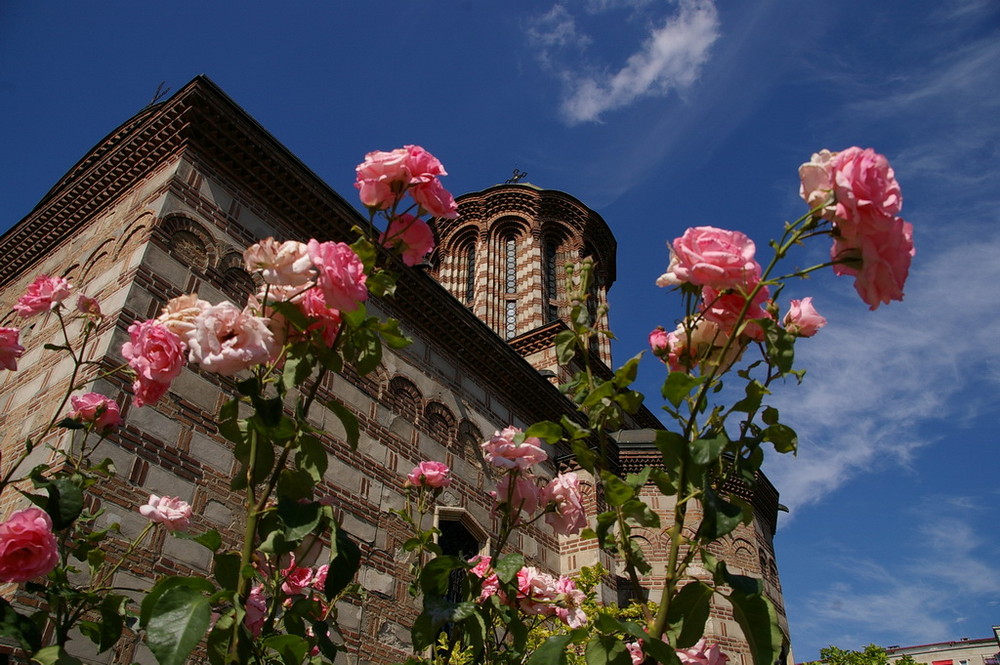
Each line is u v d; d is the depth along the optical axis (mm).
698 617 2752
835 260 2547
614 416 3123
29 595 6902
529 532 14719
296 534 2896
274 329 3127
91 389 8141
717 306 2850
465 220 27406
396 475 11859
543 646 2928
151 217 9969
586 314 3279
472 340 14727
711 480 3020
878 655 16234
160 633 2596
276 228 11656
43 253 12484
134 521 7926
